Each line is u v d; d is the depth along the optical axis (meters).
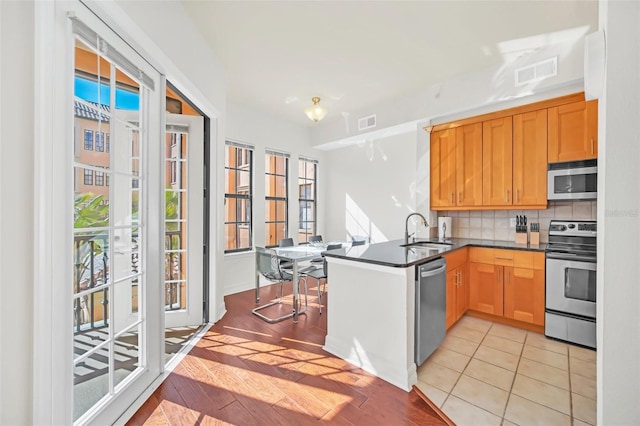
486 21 2.50
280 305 3.79
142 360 1.95
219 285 3.28
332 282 2.55
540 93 3.09
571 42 2.80
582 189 2.84
